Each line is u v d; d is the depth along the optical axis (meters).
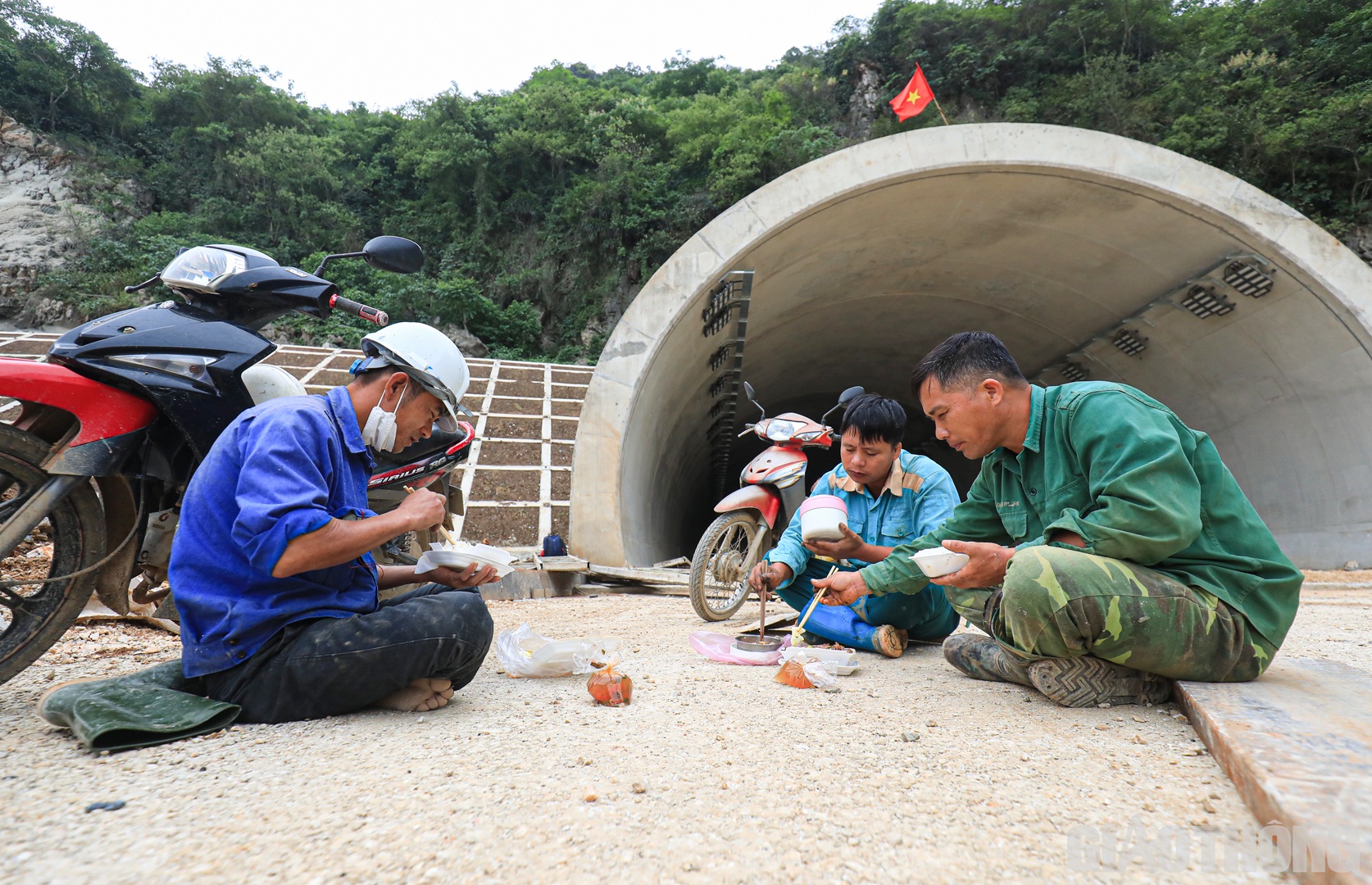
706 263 7.72
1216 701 1.73
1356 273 8.53
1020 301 11.66
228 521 1.77
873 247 9.88
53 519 2.02
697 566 4.12
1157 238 9.34
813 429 4.64
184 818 1.18
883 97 41.41
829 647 3.13
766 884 1.00
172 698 1.72
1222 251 9.10
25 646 2.01
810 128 34.84
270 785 1.34
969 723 1.86
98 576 2.23
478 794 1.31
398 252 2.74
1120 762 1.53
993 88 39.06
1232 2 35.97
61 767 1.42
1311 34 32.03
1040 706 2.05
